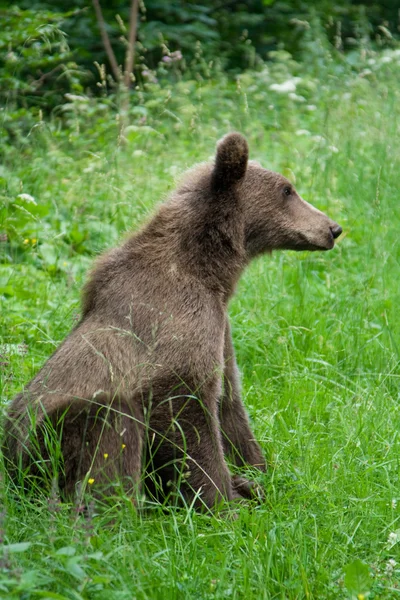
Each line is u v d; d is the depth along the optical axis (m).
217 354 9.37
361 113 21.92
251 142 20.11
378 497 9.08
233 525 8.47
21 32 20.11
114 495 8.70
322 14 32.16
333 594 7.44
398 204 17.59
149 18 28.97
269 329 12.98
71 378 9.10
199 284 9.53
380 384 11.62
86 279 9.84
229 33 31.20
